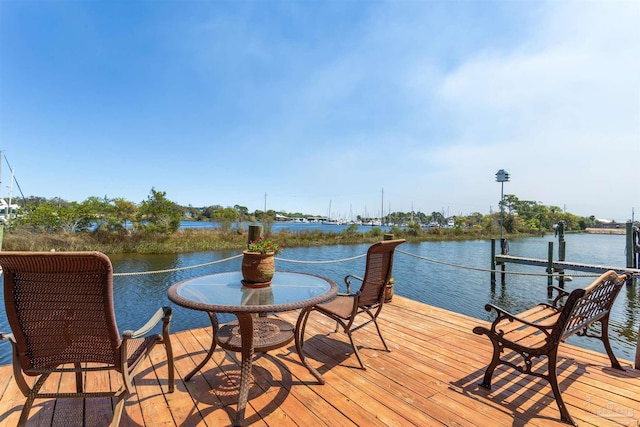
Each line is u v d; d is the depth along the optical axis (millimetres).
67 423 1624
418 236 32594
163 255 16297
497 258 11086
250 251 2170
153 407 1784
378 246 2344
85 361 1403
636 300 9172
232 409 1771
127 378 1396
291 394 1937
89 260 1228
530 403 1844
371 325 3305
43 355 1368
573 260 16312
